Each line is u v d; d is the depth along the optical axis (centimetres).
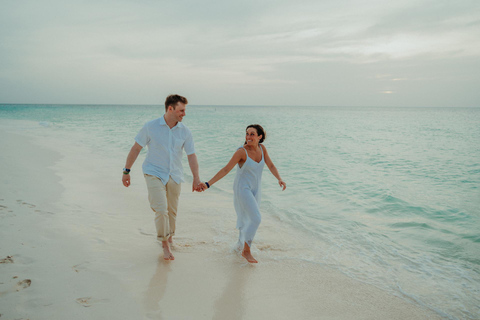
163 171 356
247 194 363
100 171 833
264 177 856
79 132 2073
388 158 1204
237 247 387
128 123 3130
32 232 388
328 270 343
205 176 850
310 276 328
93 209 506
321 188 735
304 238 435
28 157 971
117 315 243
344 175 885
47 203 511
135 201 566
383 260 373
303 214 548
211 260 354
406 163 1095
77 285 281
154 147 352
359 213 557
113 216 481
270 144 1666
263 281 314
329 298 289
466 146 1636
